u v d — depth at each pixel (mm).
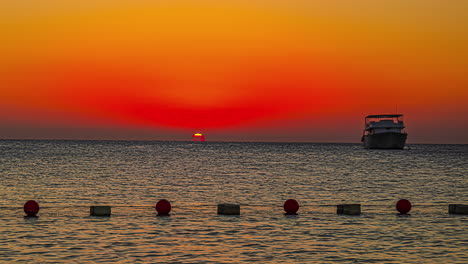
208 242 24500
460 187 58094
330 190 53500
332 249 23141
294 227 28938
